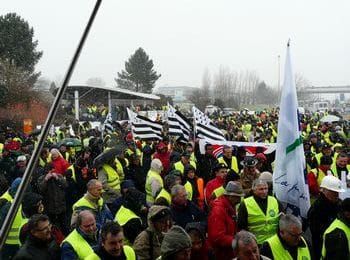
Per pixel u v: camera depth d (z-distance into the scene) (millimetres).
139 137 15742
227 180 7758
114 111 42406
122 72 93938
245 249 4168
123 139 19344
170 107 14930
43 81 70875
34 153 1827
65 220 9805
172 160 12633
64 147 15359
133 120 15688
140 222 6188
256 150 12562
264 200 6113
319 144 14906
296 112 6594
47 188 9438
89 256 4562
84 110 44094
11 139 18422
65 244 5227
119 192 9344
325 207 6258
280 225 4816
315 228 6270
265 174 7391
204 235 5336
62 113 42719
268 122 30891
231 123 30594
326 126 22516
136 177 11766
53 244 5277
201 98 72938
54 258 5188
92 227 5297
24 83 41000
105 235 4504
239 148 11844
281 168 6691
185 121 14906
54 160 12109
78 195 10461
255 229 6004
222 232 5930
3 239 1667
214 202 6215
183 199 6426
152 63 93750
